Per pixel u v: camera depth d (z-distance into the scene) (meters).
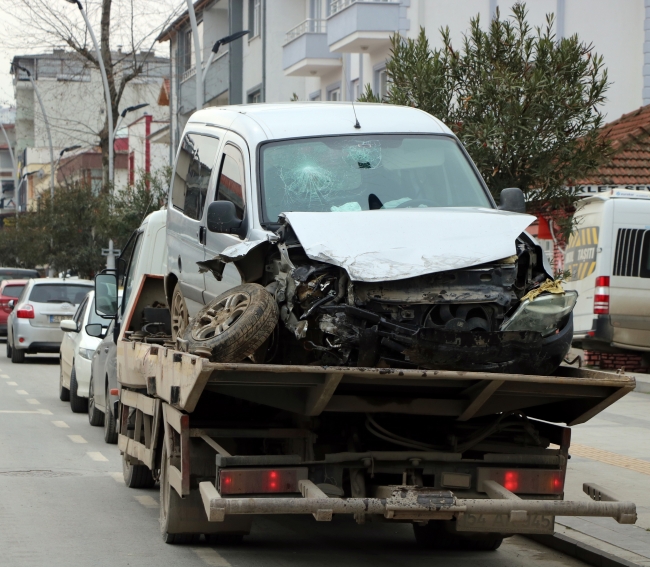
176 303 13.25
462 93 16.31
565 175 15.82
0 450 16.98
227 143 11.80
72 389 22.34
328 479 9.01
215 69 62.47
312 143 11.23
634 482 13.73
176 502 10.09
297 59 46.34
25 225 56.09
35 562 9.84
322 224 9.39
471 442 9.58
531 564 10.45
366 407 8.97
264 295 9.03
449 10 37.78
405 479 9.19
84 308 23.70
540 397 9.12
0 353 40.56
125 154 102.56
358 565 10.11
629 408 20.97
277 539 11.26
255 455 9.30
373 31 38.12
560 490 9.30
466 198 11.17
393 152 11.38
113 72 56.28
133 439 12.78
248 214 10.59
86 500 13.09
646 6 38.69
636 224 25.08
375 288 8.83
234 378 8.23
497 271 9.03
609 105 38.88
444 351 8.65
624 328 25.09
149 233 16.08
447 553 10.90
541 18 38.34
